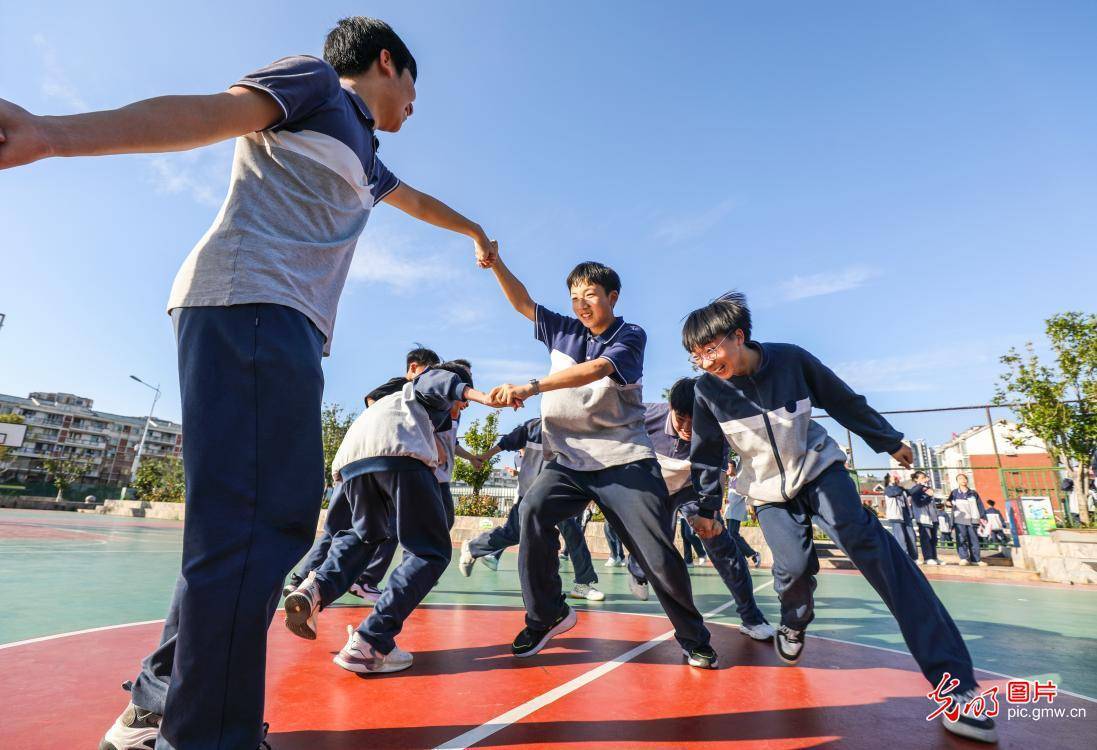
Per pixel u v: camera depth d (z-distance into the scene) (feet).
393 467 7.94
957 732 5.52
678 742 5.18
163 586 14.66
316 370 3.68
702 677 7.48
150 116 2.72
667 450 11.98
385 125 5.22
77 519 61.93
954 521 32.55
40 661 7.16
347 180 4.18
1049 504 31.24
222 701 2.94
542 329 9.30
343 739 5.00
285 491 3.31
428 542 8.07
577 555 16.03
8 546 23.75
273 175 3.81
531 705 6.11
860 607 15.51
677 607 7.97
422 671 7.45
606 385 8.17
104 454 297.12
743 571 10.68
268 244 3.63
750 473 8.25
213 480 3.15
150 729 4.07
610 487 7.97
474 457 16.15
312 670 7.35
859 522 6.72
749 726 5.65
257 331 3.42
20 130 2.15
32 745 4.57
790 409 7.68
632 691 6.75
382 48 5.06
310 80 3.78
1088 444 32.91
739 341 7.86
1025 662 9.17
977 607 16.56
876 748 5.17
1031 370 35.40
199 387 3.29
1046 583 26.43
